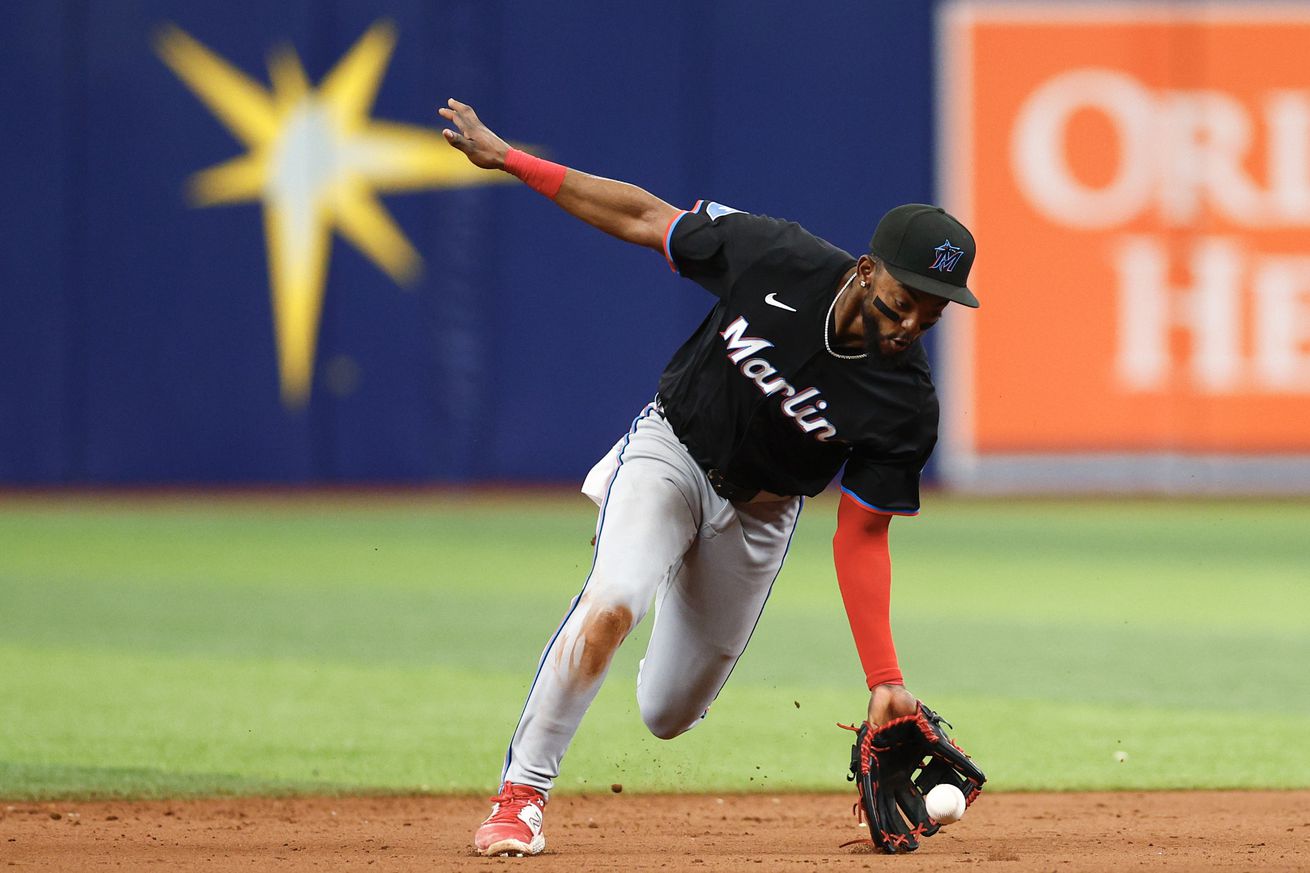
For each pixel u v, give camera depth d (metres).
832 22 61.47
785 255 15.22
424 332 61.69
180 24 61.41
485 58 61.41
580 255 61.53
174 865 15.27
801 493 16.16
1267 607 38.38
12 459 61.53
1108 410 61.72
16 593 39.50
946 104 61.62
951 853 15.99
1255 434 61.47
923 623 35.97
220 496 61.84
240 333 61.72
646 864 15.20
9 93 60.94
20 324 61.25
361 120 61.50
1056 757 22.47
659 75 61.53
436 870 14.95
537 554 47.47
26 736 23.25
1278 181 61.19
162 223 61.47
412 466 61.91
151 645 32.03
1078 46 61.31
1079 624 35.78
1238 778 21.14
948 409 61.97
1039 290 61.53
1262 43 61.09
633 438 16.25
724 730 24.66
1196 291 61.38
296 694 26.84
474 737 23.44
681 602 16.67
